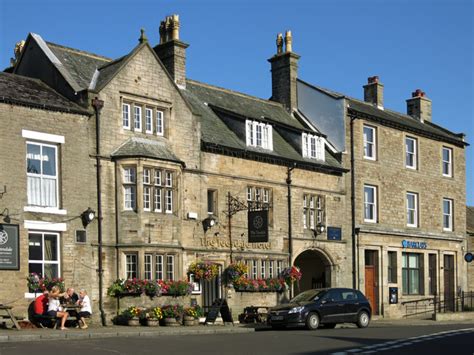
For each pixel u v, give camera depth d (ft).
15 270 69.82
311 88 116.47
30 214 71.61
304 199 103.81
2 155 69.92
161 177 82.28
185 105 88.22
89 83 83.41
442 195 130.72
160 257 81.10
